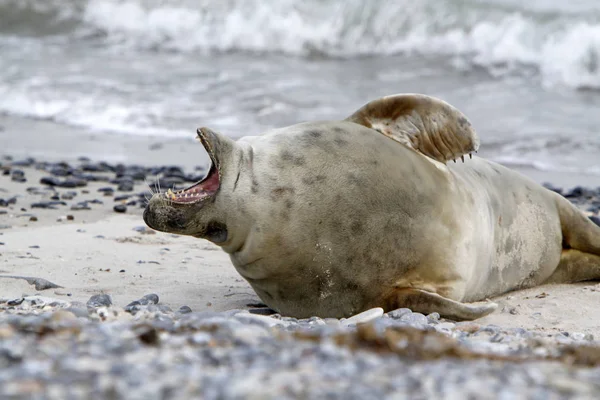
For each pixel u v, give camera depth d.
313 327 19.50
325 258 22.47
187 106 66.19
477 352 15.19
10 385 11.32
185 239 33.03
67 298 24.28
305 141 22.80
